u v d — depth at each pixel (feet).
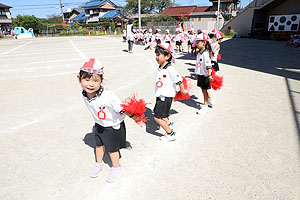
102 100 7.60
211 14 132.16
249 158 9.96
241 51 45.19
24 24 163.02
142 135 12.35
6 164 10.00
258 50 46.29
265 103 16.35
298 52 41.86
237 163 9.65
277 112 14.71
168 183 8.61
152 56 41.16
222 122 13.56
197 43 13.98
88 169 9.58
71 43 77.36
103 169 9.59
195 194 8.02
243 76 24.50
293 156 10.02
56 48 60.49
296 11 73.77
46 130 13.10
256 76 24.35
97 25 161.38
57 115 15.16
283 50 45.47
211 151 10.61
